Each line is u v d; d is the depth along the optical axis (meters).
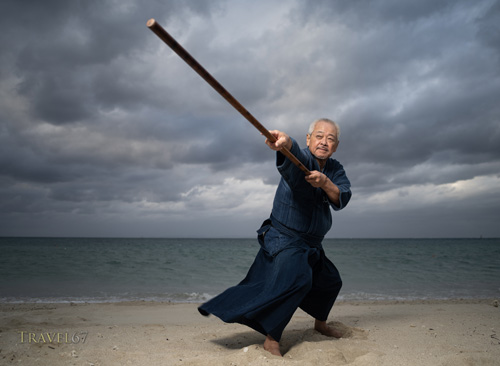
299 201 3.13
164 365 2.59
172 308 6.67
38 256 26.47
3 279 12.58
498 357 2.70
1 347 2.97
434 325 4.16
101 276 13.77
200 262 21.64
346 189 3.22
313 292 3.43
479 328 3.96
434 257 30.30
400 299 8.95
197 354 2.99
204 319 5.52
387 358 2.72
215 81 2.07
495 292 10.33
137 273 14.95
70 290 10.31
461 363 2.58
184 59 1.91
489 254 37.75
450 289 11.02
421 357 2.79
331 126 3.28
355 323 4.54
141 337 3.73
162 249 47.94
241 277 13.83
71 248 48.66
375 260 25.69
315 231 3.17
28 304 7.35
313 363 2.62
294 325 4.64
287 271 2.94
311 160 3.10
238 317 2.87
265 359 2.59
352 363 2.59
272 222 3.26
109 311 6.30
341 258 28.11
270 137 2.61
